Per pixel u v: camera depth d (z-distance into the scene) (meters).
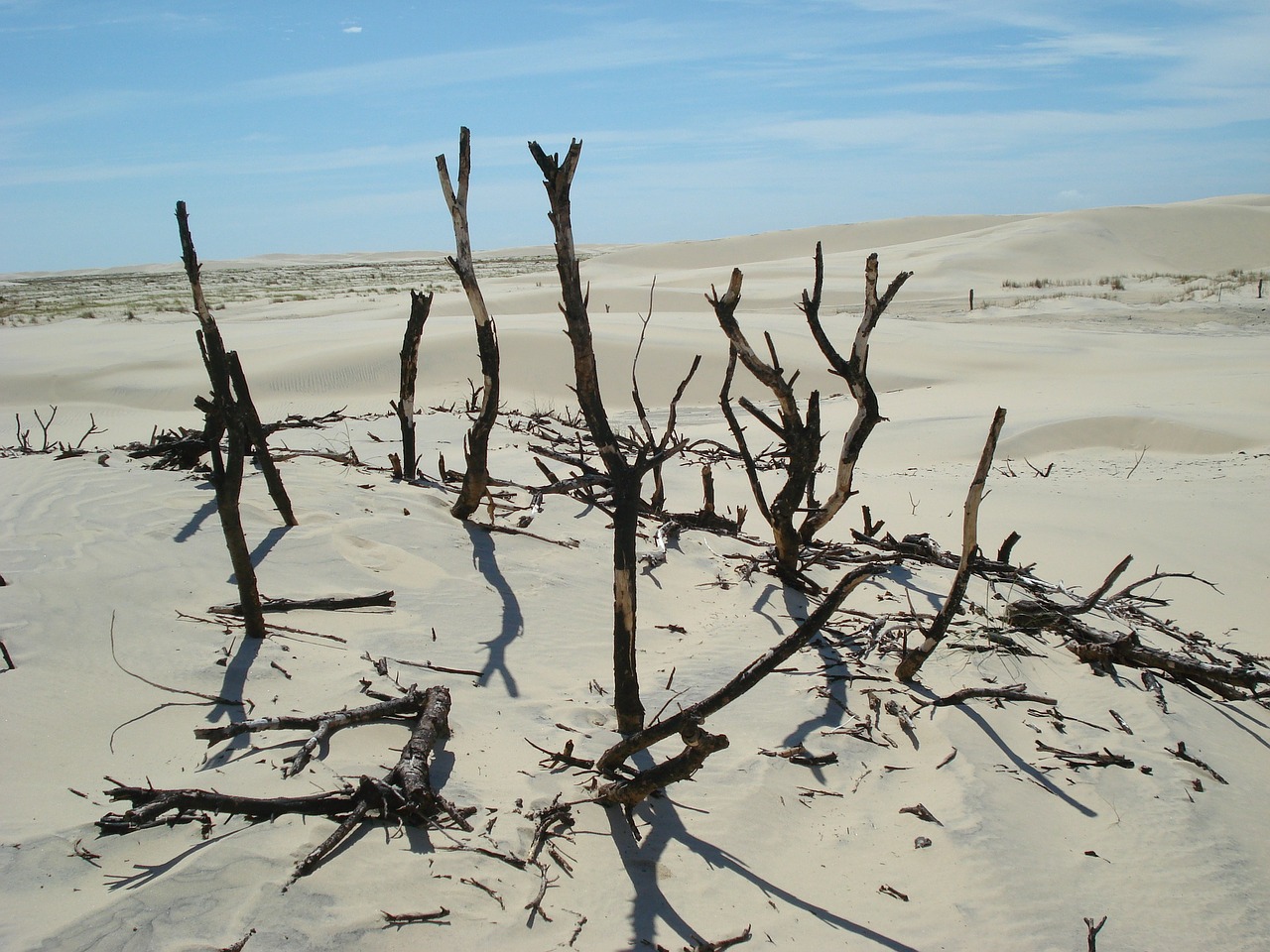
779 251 113.12
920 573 9.48
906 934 4.26
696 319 41.19
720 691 4.76
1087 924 4.17
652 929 4.05
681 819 4.87
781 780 5.37
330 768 4.67
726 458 15.95
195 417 25.75
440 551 8.15
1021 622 7.99
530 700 5.92
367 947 3.64
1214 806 5.68
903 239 116.00
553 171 5.29
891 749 5.91
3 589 6.00
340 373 29.78
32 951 3.32
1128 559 7.66
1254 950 4.44
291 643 6.02
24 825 4.02
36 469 9.48
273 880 3.82
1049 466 17.84
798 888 4.52
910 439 21.17
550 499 10.38
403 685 5.67
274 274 132.25
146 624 5.99
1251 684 6.94
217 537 7.57
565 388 29.75
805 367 31.47
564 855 4.43
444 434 17.52
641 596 8.12
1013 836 5.07
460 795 4.66
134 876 3.82
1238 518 13.82
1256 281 56.84
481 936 3.82
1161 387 26.66
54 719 4.90
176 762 4.70
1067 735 6.30
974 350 33.78
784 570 8.62
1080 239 83.94
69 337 39.66
